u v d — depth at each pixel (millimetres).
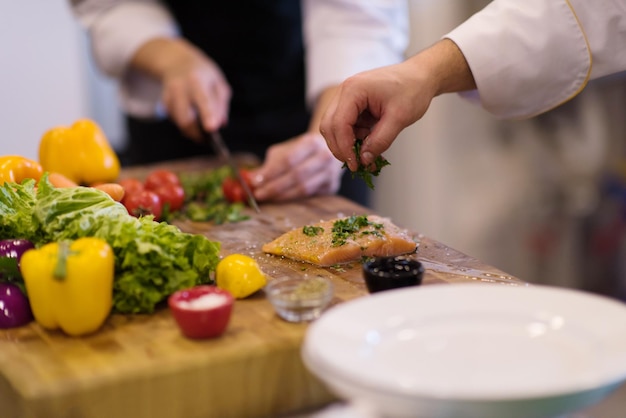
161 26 3334
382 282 1704
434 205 4500
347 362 1263
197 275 1690
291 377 1525
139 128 3586
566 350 1320
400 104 1875
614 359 1230
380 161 1978
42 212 1742
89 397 1389
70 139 2594
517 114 2146
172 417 1458
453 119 4293
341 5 3199
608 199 3943
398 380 1175
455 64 1992
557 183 4070
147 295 1639
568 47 2010
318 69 3186
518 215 4246
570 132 3930
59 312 1545
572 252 4133
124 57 3283
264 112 3441
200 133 3066
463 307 1436
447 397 1143
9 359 1482
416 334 1377
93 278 1536
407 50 4320
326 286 1637
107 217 1681
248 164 3119
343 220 2156
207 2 3301
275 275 1968
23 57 4516
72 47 4621
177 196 2566
